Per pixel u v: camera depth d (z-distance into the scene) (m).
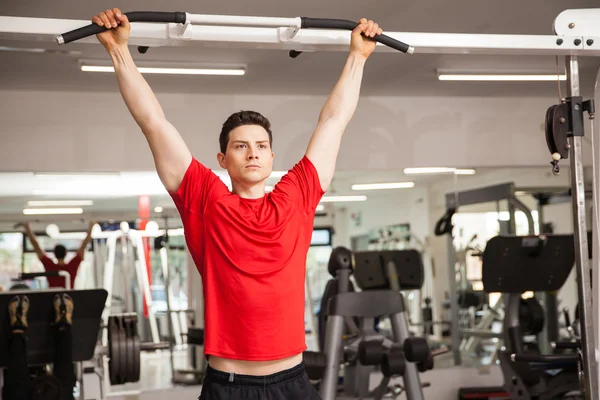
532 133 6.96
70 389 4.83
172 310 6.36
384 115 6.72
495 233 6.90
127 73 2.17
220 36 2.48
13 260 6.04
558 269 5.52
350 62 2.44
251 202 2.19
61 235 6.13
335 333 4.96
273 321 2.13
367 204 6.70
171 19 2.30
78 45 4.79
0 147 5.93
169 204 6.38
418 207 6.77
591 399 2.86
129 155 6.15
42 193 6.09
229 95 6.37
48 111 6.04
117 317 5.23
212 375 2.16
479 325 6.88
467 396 6.51
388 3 4.24
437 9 4.36
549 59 5.55
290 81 5.98
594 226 2.99
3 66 5.24
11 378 4.62
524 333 6.14
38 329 4.93
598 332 2.91
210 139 6.30
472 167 6.86
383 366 4.98
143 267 6.31
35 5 4.04
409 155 6.72
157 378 6.30
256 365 2.14
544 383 5.30
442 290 6.81
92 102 6.11
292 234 2.18
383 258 6.72
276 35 2.54
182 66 5.41
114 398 6.19
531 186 6.98
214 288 2.15
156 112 2.19
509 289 5.52
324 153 2.31
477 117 6.88
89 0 3.99
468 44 2.70
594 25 2.87
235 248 2.13
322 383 4.88
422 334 6.75
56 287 6.10
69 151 6.05
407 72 5.86
